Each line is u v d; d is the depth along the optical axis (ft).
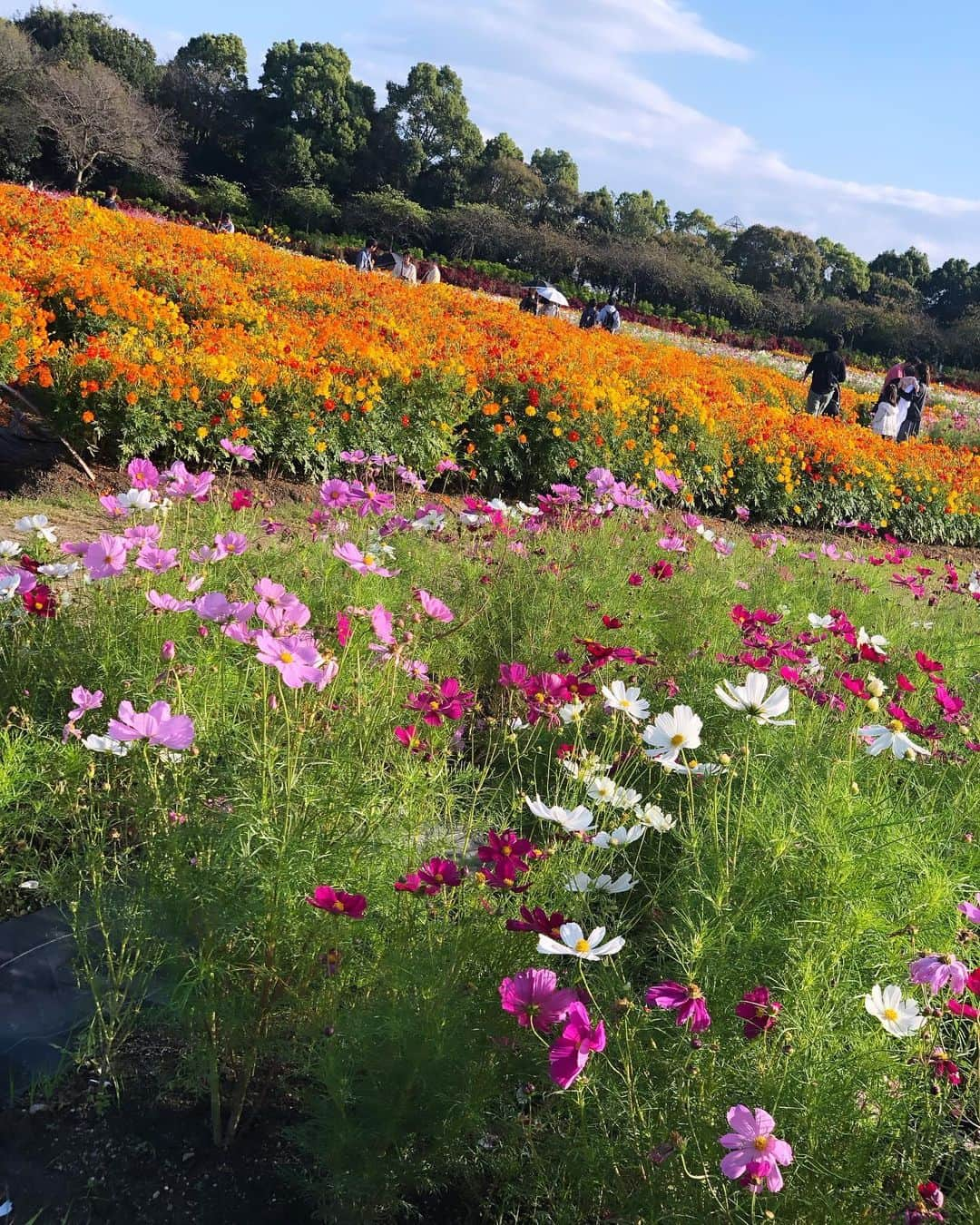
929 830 8.21
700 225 260.21
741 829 7.90
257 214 175.63
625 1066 5.57
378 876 6.61
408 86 210.59
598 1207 5.56
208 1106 6.29
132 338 22.53
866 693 8.75
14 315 21.75
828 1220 4.95
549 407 27.02
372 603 11.50
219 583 11.16
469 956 5.97
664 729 7.34
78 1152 5.84
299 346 26.43
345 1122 5.38
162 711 6.12
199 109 203.41
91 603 10.17
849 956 6.44
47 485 19.11
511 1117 5.92
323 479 22.86
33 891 7.50
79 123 147.13
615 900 8.14
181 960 6.18
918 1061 5.63
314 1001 6.01
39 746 7.90
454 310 48.96
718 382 45.75
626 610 13.62
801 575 19.27
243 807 6.37
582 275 195.52
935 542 37.19
